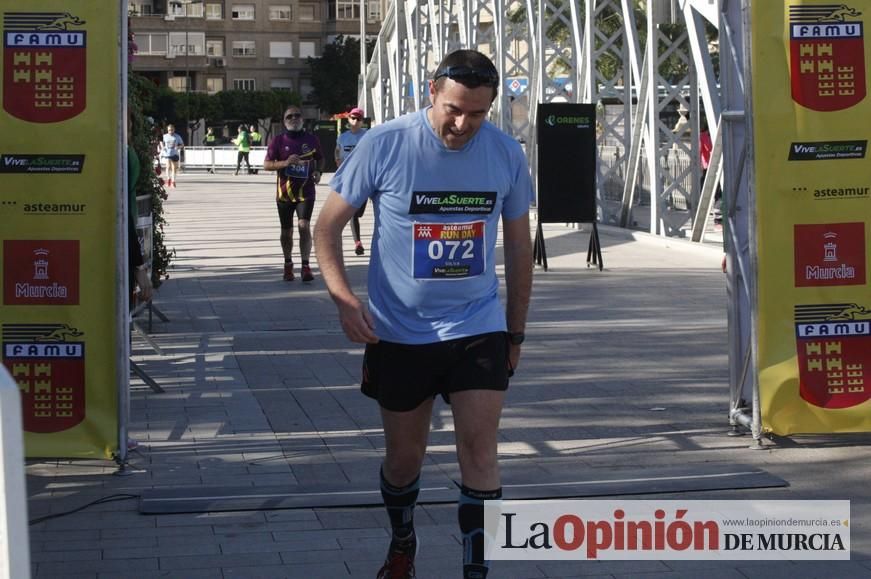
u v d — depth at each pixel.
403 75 36.69
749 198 6.45
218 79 87.12
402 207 4.18
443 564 4.82
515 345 4.46
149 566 4.79
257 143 61.44
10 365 5.99
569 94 22.89
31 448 6.02
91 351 6.01
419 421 4.34
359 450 6.59
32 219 5.91
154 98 10.10
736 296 6.88
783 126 6.37
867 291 6.49
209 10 86.44
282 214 13.90
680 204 22.92
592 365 8.96
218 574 4.70
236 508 5.51
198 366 8.95
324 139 47.81
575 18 21.67
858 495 5.71
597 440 6.80
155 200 10.42
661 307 11.88
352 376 8.59
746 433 6.91
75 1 5.80
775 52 6.34
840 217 6.44
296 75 88.44
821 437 6.82
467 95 4.00
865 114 6.37
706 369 8.77
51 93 5.84
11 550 2.07
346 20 87.75
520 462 6.34
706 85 16.30
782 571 4.72
